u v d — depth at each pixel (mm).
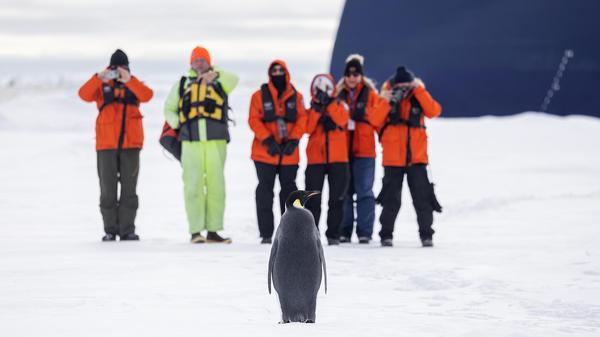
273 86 32469
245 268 25562
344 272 25406
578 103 108562
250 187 56938
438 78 110500
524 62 108812
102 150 33156
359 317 18672
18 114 155125
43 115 156500
